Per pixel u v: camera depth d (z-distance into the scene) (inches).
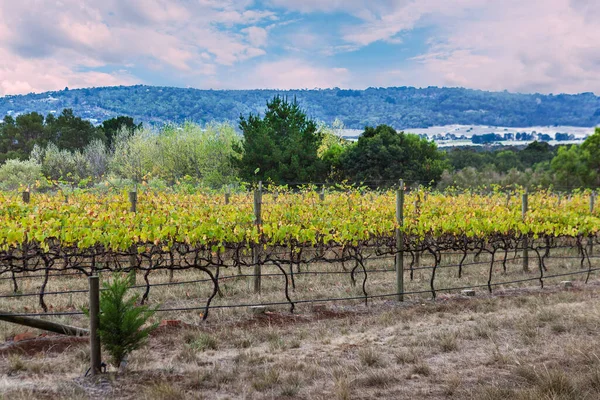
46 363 235.6
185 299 385.7
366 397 203.0
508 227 504.1
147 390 200.2
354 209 545.6
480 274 521.0
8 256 343.6
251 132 1521.9
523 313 340.8
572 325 304.3
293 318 340.8
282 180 1428.4
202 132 1809.8
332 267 539.8
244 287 425.7
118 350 228.2
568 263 594.6
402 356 248.2
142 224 394.3
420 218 466.3
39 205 470.9
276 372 222.4
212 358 254.1
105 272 474.3
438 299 404.5
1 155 2287.2
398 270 403.9
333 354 261.0
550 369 224.2
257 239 386.3
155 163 1771.7
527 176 1803.6
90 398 196.9
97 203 518.0
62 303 362.9
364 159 1594.5
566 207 716.0
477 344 277.4
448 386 209.9
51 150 1889.8
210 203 583.5
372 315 352.8
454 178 1691.7
